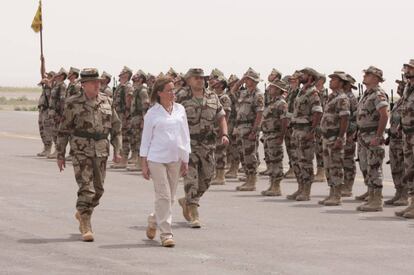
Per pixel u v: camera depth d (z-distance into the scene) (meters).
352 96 17.39
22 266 10.11
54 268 10.00
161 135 11.52
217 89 20.06
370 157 15.25
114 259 10.56
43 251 11.03
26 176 20.39
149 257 10.73
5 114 54.88
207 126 13.09
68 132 11.92
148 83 23.16
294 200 16.75
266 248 11.45
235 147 20.95
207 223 13.62
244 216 14.43
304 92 16.41
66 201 15.93
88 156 11.81
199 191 13.23
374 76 15.30
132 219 13.89
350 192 17.55
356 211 15.22
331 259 10.73
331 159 15.91
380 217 14.48
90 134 11.84
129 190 18.05
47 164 23.72
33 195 16.78
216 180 19.53
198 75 13.05
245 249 11.35
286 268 10.16
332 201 15.98
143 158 11.57
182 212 14.27
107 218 13.98
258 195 17.48
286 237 12.34
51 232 12.48
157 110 11.60
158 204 11.51
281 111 17.22
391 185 19.72
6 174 20.81
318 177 20.31
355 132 17.23
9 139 33.62
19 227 12.91
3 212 14.48
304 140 16.44
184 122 11.78
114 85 24.38
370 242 11.98
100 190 11.97
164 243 11.45
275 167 17.34
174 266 10.20
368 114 15.32
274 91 17.41
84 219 11.86
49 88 25.83
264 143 17.58
